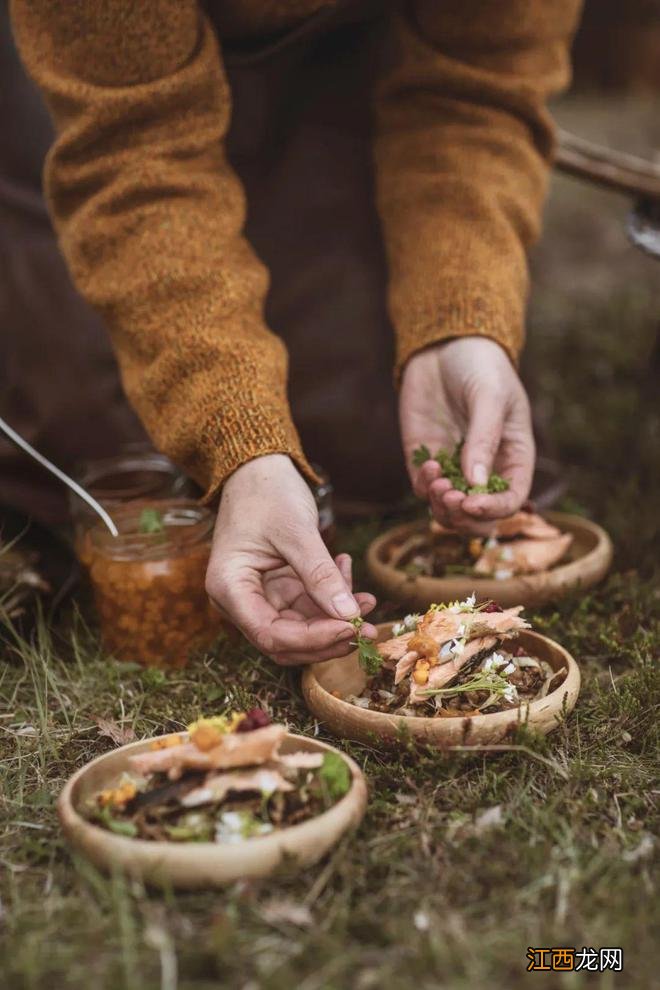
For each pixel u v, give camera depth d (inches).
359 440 101.7
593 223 211.6
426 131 92.1
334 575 63.3
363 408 101.5
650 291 169.0
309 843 53.4
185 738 60.5
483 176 89.5
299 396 100.9
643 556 93.0
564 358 141.6
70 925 53.1
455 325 81.7
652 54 306.5
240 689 72.9
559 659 68.7
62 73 74.6
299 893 54.5
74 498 81.1
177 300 73.1
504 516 76.5
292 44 90.5
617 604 84.8
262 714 58.0
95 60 73.7
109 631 79.1
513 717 62.2
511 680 67.2
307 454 101.7
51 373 103.0
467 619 66.4
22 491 102.3
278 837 52.9
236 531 66.0
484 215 87.4
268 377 71.6
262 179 99.0
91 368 102.7
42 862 59.1
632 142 253.0
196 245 73.6
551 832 58.5
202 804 56.1
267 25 89.0
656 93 309.6
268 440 68.2
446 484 76.0
